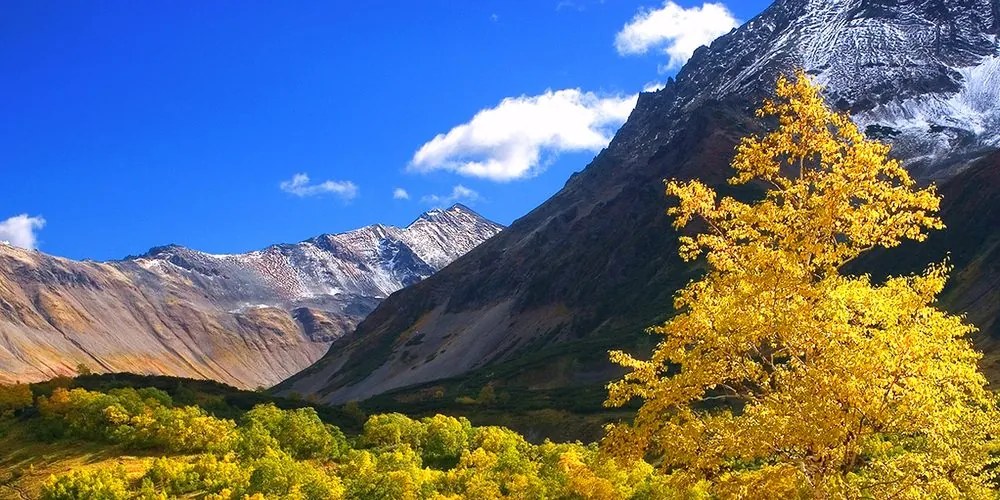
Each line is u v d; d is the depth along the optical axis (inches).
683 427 773.3
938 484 717.3
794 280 726.5
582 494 1988.2
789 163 796.0
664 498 1771.7
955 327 739.4
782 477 725.9
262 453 3324.3
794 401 703.1
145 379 6250.0
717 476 773.9
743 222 788.0
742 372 780.0
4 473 3260.3
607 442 824.9
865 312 732.0
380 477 2721.5
